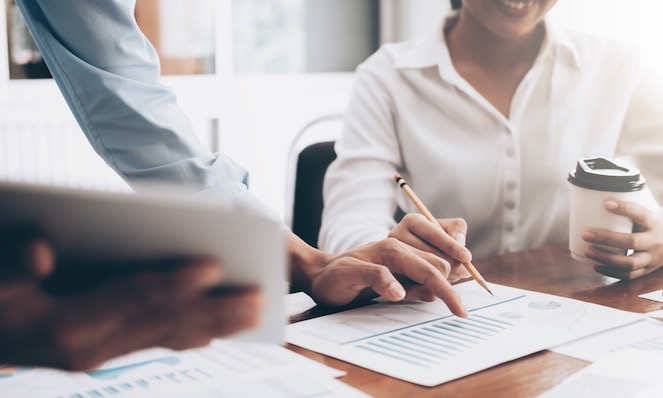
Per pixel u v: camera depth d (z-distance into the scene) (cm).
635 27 188
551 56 135
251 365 59
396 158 138
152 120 81
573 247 94
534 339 66
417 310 77
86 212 38
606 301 81
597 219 90
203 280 39
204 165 82
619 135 142
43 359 40
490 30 129
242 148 292
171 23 272
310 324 72
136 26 84
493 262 102
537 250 111
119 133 82
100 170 257
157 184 81
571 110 133
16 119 242
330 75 313
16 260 38
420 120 137
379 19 325
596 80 138
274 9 300
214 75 285
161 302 40
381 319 73
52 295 39
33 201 38
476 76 137
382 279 74
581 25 200
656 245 91
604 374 56
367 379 57
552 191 133
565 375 57
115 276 39
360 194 128
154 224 39
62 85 83
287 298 84
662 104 137
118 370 57
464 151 133
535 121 133
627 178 89
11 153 243
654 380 55
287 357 61
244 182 88
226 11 283
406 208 140
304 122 309
